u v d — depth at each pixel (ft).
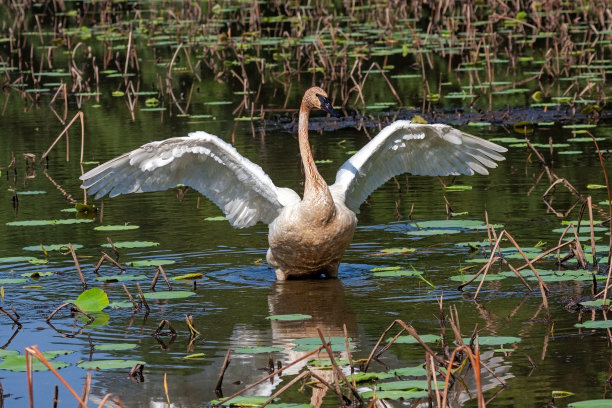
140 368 29.07
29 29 134.21
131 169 40.60
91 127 75.20
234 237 46.14
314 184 37.93
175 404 26.53
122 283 39.14
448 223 45.70
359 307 35.14
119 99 88.43
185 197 54.70
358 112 78.48
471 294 36.14
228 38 115.65
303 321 33.73
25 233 47.42
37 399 27.27
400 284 37.91
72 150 66.69
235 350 30.83
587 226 44.42
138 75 100.94
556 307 34.17
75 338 32.55
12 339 32.55
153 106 83.76
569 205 48.73
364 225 47.32
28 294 37.81
